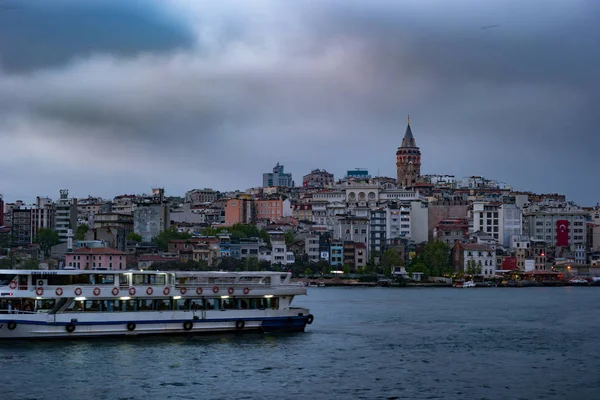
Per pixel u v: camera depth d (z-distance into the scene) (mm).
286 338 146875
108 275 139250
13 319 132125
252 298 148375
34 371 116062
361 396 107750
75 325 134875
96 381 111750
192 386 110500
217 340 140375
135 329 138500
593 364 130875
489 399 107625
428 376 120188
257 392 108562
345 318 195625
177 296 141625
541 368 127312
